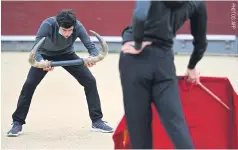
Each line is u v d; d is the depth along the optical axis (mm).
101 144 9789
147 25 6266
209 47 23156
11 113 12258
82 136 10328
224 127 7727
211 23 23125
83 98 14281
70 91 15242
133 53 6250
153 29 6277
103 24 23938
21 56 22328
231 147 7688
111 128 10609
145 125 6445
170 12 6242
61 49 9844
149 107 6500
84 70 10242
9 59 21422
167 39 6359
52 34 9570
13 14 24297
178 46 23047
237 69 18594
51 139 10141
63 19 9180
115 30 23859
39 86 15953
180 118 6285
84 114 12344
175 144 6246
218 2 23031
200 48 6727
